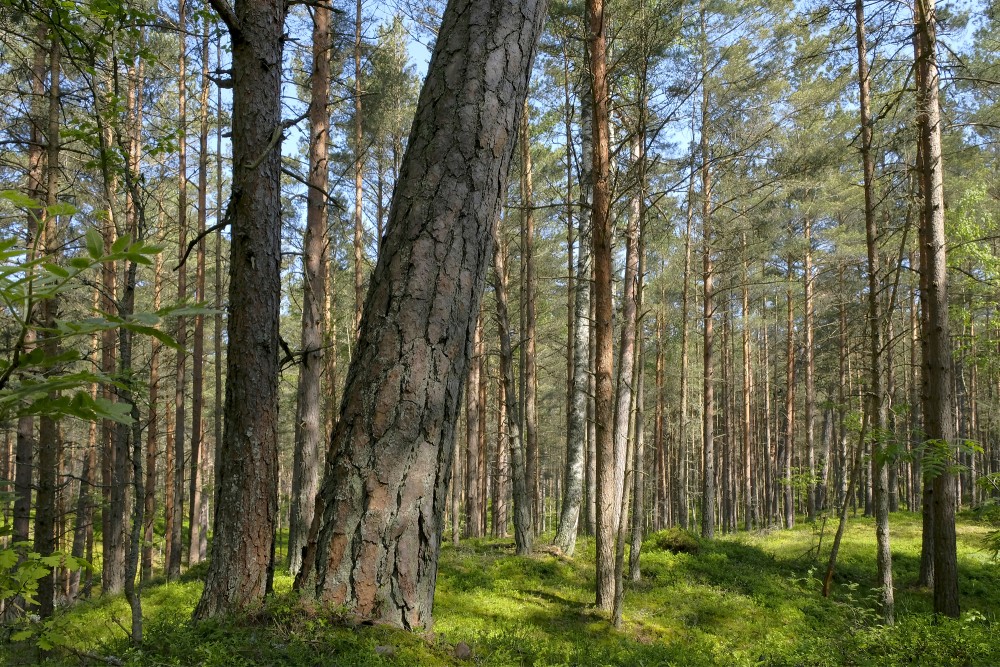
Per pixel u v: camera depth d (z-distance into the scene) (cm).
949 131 1380
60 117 977
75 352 119
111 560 1298
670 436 3148
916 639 588
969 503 2648
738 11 1497
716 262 1880
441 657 302
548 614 952
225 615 334
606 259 956
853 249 1912
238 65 391
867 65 1160
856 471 1159
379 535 310
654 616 984
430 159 336
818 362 2966
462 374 339
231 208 391
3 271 107
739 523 3622
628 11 1034
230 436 380
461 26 349
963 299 1778
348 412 323
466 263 334
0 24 721
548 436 3466
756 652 688
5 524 171
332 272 2197
